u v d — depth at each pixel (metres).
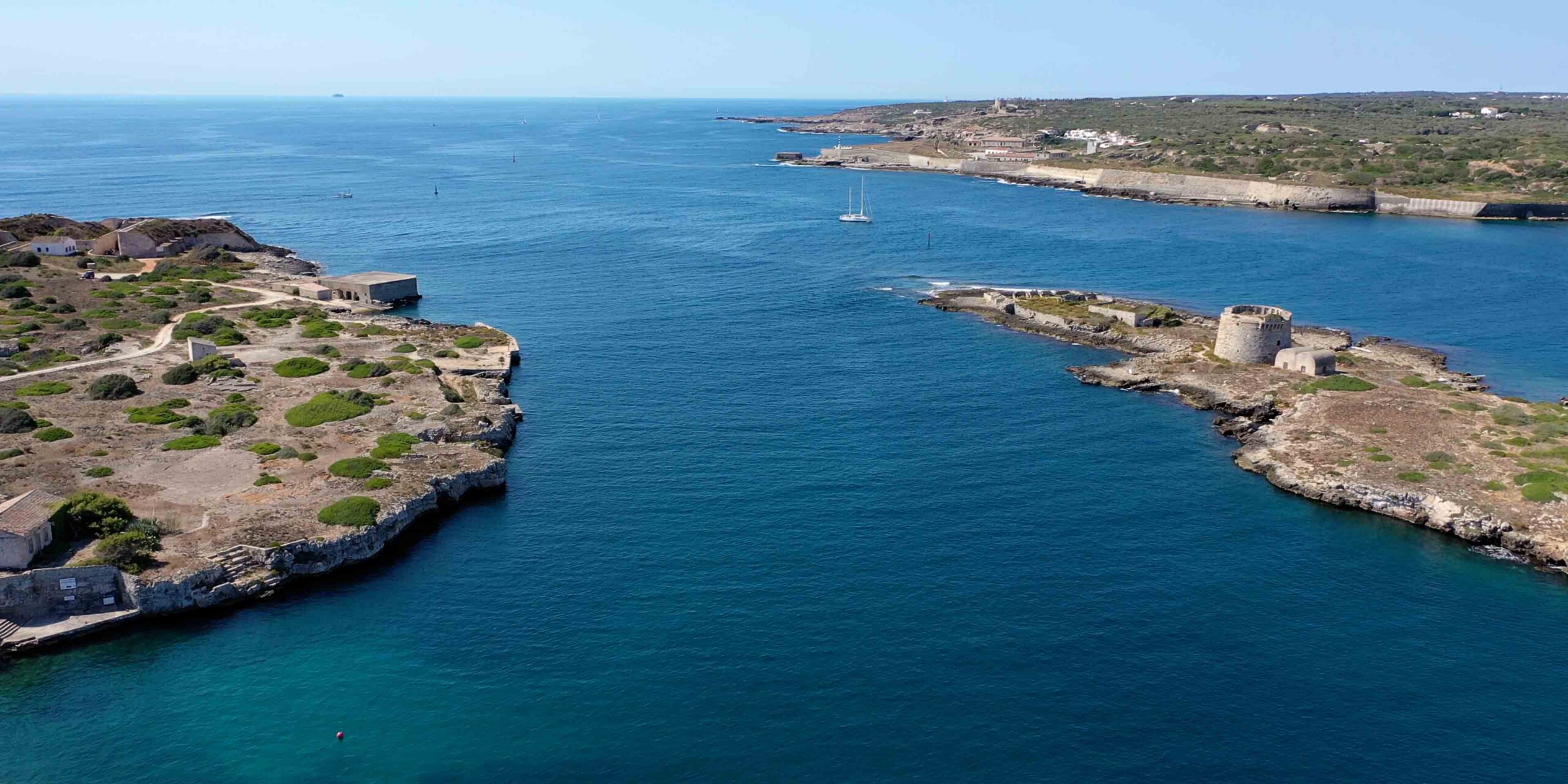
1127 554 86.19
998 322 167.38
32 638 71.06
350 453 100.44
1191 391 129.25
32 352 132.50
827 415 120.88
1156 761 61.38
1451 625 76.00
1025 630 74.31
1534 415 112.88
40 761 60.66
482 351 143.12
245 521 84.50
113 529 79.75
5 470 91.25
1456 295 189.38
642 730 63.75
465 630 74.25
